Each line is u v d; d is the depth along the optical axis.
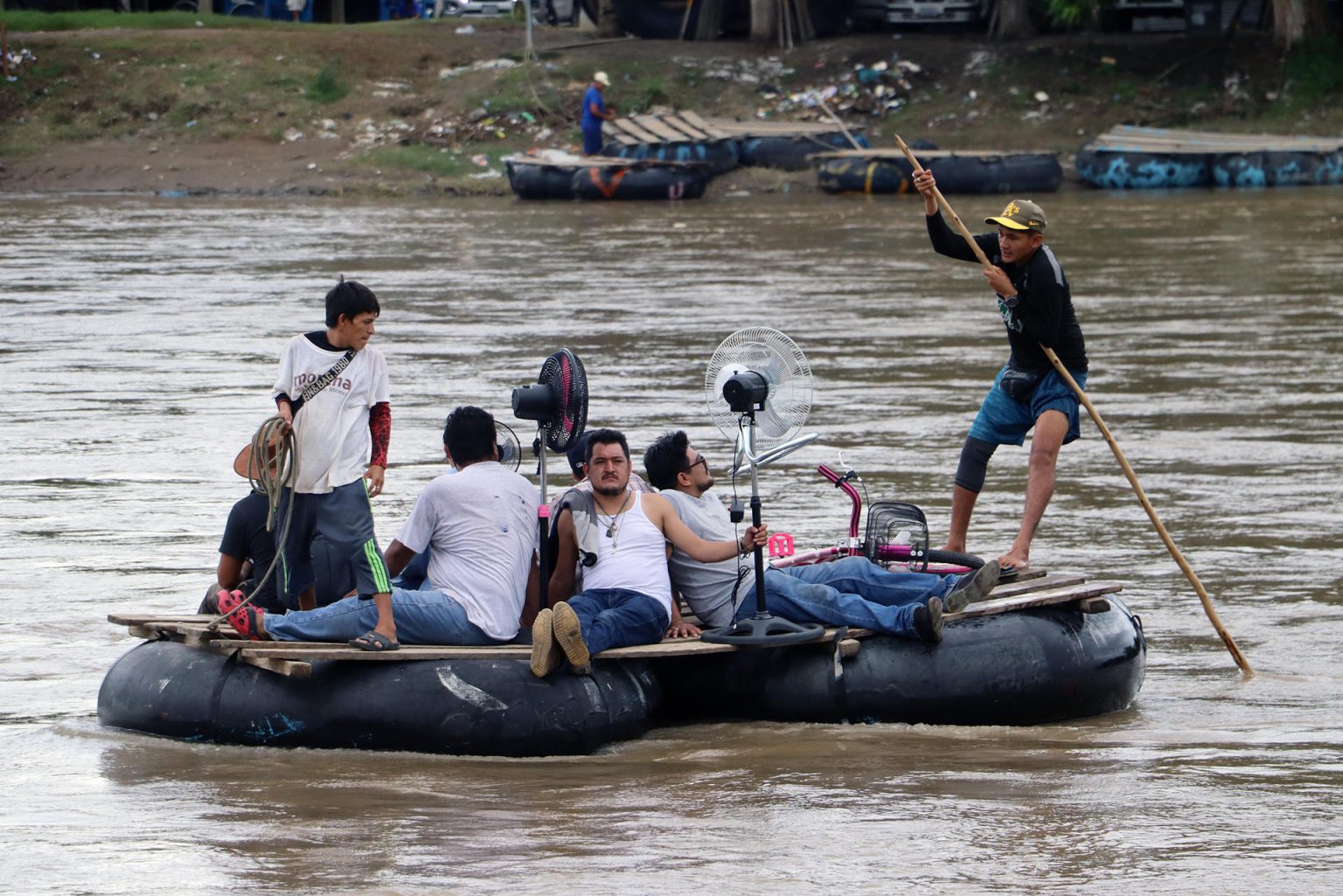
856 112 144.62
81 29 161.12
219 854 19.58
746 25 162.00
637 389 55.00
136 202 126.94
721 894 18.30
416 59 154.62
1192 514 39.44
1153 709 26.55
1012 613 26.06
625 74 150.25
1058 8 146.12
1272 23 153.38
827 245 98.88
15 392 54.81
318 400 24.33
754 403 26.36
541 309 73.88
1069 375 28.11
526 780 22.67
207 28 162.38
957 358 61.47
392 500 39.94
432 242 101.19
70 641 29.45
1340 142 131.12
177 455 45.66
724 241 101.12
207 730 24.12
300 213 118.75
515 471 28.06
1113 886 18.50
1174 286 80.19
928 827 20.56
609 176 126.19
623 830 20.48
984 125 142.38
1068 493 41.69
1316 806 21.31
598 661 24.88
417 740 23.67
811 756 23.78
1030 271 27.30
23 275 85.56
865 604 25.67
